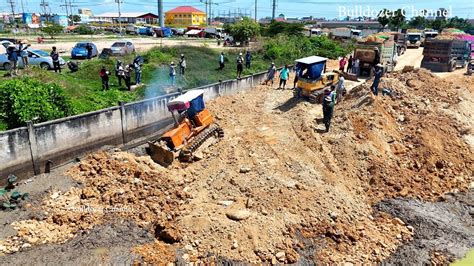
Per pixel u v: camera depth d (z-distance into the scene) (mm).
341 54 47344
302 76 22625
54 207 11789
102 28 84000
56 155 14273
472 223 13094
